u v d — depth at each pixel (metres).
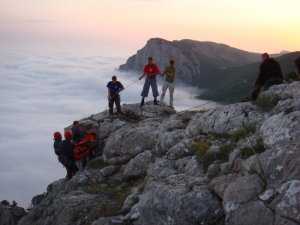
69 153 23.17
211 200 11.97
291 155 10.97
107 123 26.05
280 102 14.71
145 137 21.48
